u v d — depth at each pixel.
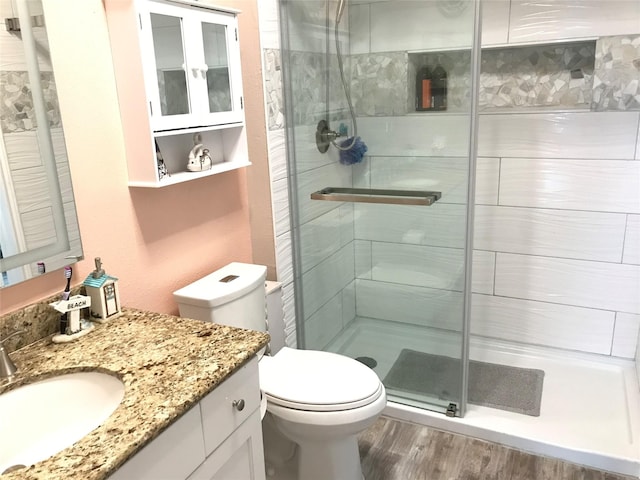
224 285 1.79
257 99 2.10
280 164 2.23
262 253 2.27
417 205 2.23
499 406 2.29
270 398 1.66
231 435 1.24
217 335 1.33
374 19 2.16
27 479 0.83
